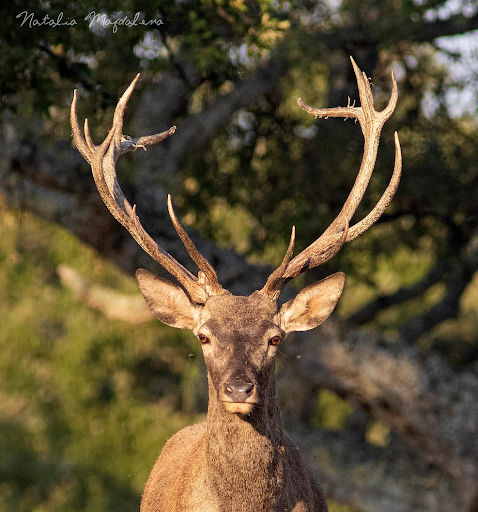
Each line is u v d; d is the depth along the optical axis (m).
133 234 20.78
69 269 49.66
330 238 21.30
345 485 44.88
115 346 59.84
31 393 58.12
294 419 52.88
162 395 61.16
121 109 21.77
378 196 46.03
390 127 45.81
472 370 44.50
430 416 42.97
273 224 46.28
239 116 46.28
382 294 53.69
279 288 20.38
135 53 33.78
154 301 20.94
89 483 50.19
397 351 43.84
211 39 33.59
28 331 60.12
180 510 19.72
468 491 42.81
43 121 37.53
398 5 42.25
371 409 44.19
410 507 43.84
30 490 49.16
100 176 20.77
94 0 28.81
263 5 30.75
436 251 48.44
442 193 45.97
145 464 52.72
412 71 46.66
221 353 18.47
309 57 38.78
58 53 32.91
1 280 59.31
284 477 19.19
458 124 47.41
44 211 40.22
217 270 41.41
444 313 55.47
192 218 46.69
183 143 41.84
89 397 58.16
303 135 47.09
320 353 43.19
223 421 18.69
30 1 29.05
